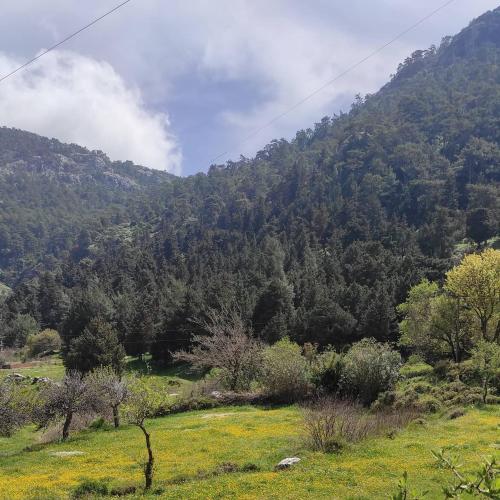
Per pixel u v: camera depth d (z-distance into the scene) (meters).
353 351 34.69
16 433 32.81
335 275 96.00
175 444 21.75
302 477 13.98
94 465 19.03
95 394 28.62
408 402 28.47
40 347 98.56
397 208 158.38
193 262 140.00
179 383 53.69
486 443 17.00
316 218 150.62
